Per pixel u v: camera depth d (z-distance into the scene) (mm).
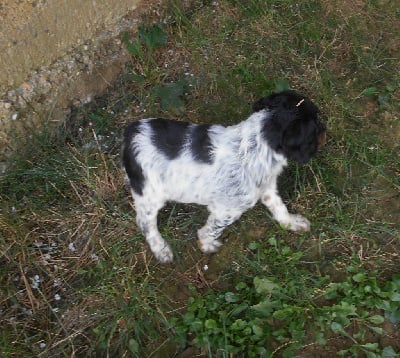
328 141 1104
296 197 1058
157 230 992
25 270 976
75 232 1020
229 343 891
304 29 1267
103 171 1071
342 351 879
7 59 1011
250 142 887
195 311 927
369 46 1257
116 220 1025
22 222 1002
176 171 894
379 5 1320
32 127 1085
